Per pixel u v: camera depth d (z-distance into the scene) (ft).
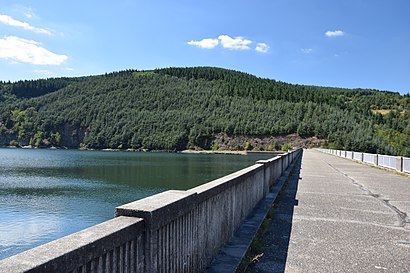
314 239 19.75
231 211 18.03
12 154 377.91
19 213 85.97
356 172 69.15
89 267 6.70
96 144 526.98
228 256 15.20
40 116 565.94
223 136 474.90
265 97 583.17
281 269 15.03
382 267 15.48
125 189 127.13
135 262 8.29
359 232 21.57
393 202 33.22
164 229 9.68
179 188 128.67
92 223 76.18
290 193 37.70
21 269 5.24
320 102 521.24
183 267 11.18
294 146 402.11
